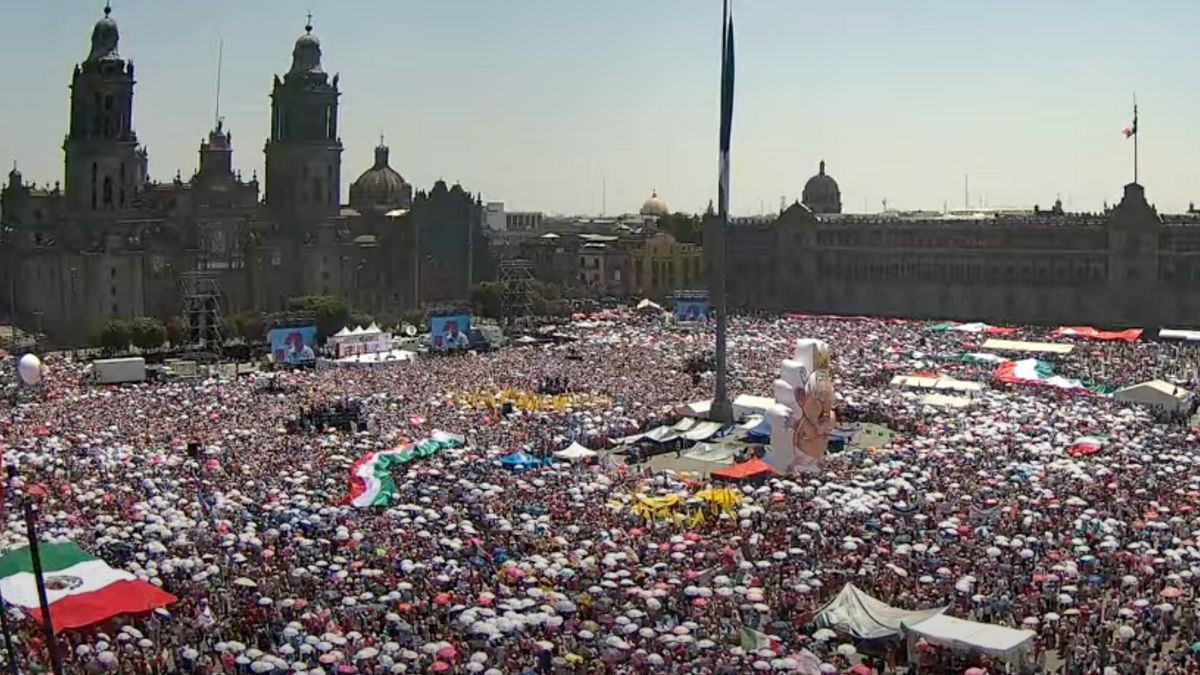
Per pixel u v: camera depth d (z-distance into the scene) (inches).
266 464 4158.5
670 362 7126.0
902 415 5246.1
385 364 7214.6
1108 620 2682.1
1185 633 2593.5
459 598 2723.9
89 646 2422.5
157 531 3147.1
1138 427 4815.5
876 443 4945.9
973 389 5944.9
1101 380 6441.9
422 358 7608.3
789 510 3516.2
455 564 2952.8
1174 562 2935.5
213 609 2738.7
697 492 3782.0
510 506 3555.6
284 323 7805.1
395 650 2393.0
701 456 4773.6
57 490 3683.6
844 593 2677.2
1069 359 7332.7
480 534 3277.6
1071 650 2481.5
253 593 2787.9
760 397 5511.8
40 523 3228.3
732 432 5211.6
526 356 7568.9
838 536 3255.4
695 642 2438.5
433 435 4662.9
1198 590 2802.7
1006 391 5989.2
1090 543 3142.2
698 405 5447.8
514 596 2746.1
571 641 2511.1
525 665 2394.2
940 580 2878.9
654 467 4608.8
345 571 2901.1
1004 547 3117.6
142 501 3540.8
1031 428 4694.9
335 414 5103.3
